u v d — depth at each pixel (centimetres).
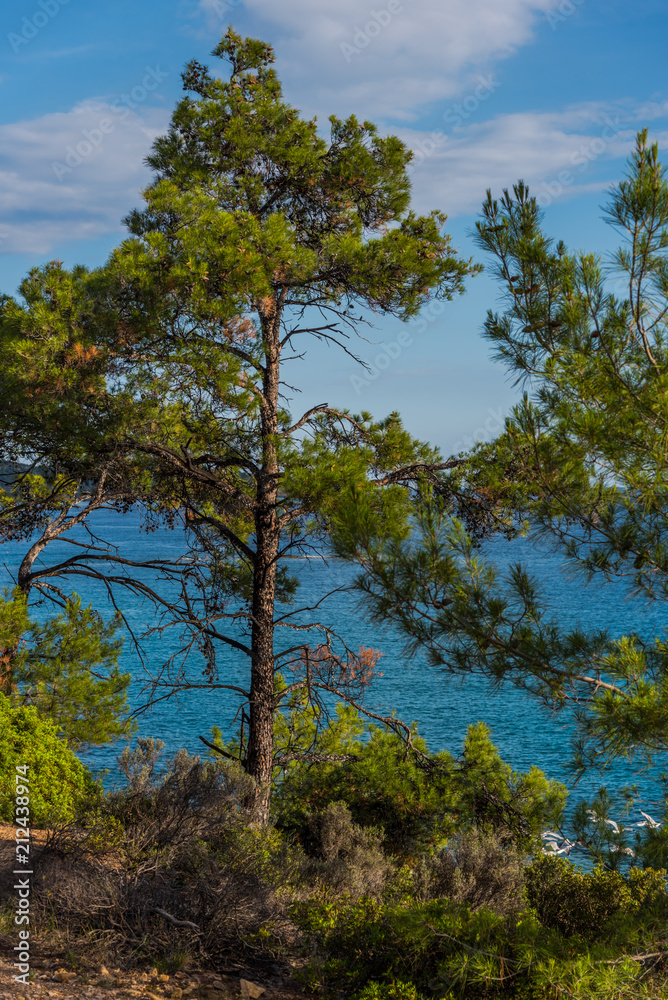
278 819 1253
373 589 640
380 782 1292
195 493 1465
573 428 620
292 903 708
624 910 680
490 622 623
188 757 945
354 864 952
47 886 644
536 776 1302
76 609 1486
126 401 1170
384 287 1270
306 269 1229
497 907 749
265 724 1289
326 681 1358
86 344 1084
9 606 1182
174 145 1395
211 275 1105
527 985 496
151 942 612
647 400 611
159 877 705
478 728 1416
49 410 1139
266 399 1334
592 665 619
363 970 575
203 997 545
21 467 1467
